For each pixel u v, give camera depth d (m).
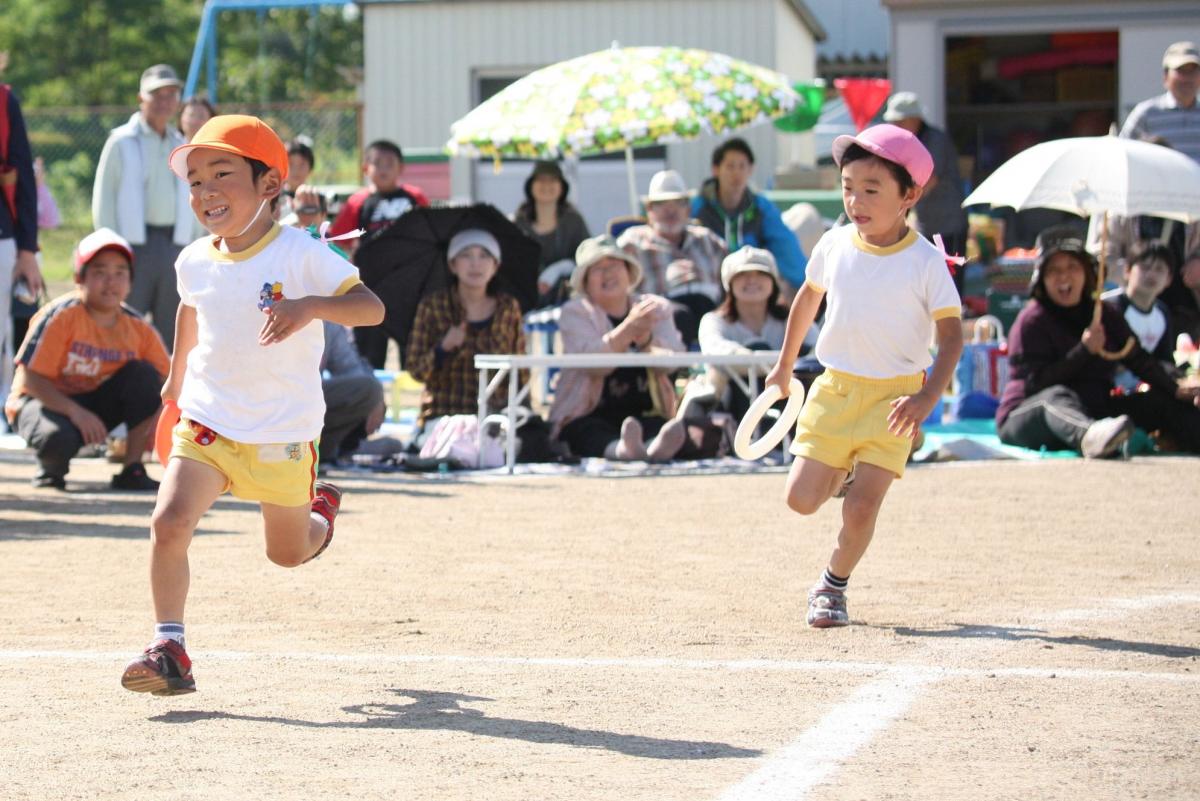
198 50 78.81
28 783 11.59
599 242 34.16
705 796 11.32
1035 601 19.03
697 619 17.95
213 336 14.64
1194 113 40.97
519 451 32.94
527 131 41.25
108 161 36.28
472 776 11.80
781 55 68.88
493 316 33.81
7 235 28.64
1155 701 14.19
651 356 32.25
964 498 27.70
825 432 17.72
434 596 19.28
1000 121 67.50
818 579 20.47
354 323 14.12
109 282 28.97
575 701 14.14
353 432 33.97
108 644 16.62
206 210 14.48
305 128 79.75
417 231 33.88
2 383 39.72
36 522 25.06
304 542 15.24
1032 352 34.34
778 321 34.78
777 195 60.59
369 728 13.19
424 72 70.00
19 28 146.00
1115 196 31.45
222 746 12.62
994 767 12.08
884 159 17.22
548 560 21.92
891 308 17.45
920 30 59.91
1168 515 25.70
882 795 11.34
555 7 68.75
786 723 13.41
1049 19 59.34
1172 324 36.25
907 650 16.34
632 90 41.56
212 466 14.48
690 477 31.25
